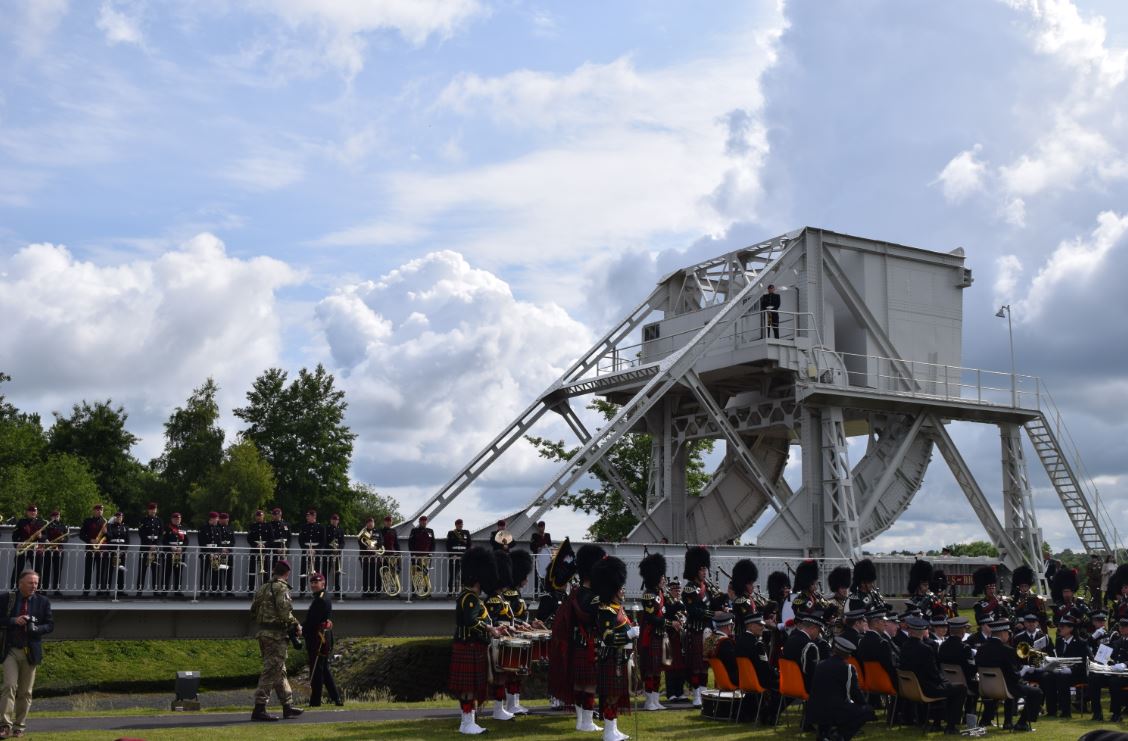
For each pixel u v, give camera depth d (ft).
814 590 68.85
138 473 293.64
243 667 134.72
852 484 120.88
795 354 118.21
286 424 232.73
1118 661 60.70
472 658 48.37
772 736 49.24
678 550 104.32
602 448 108.27
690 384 120.06
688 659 61.05
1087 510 131.34
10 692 46.14
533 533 100.89
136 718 53.57
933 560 127.24
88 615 81.51
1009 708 56.29
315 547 90.33
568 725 51.24
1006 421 134.41
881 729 54.19
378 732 47.60
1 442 230.27
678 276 139.64
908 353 128.88
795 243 122.93
